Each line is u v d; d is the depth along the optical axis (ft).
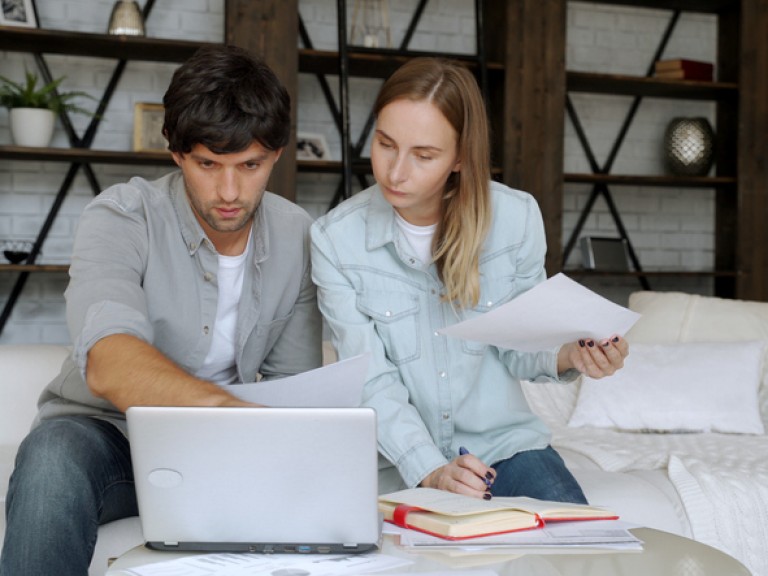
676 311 10.53
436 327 6.11
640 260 17.37
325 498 3.85
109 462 5.17
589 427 9.59
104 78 14.48
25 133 13.33
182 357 5.95
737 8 16.49
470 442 6.27
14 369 8.54
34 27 13.52
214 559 3.82
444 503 4.36
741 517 7.14
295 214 6.34
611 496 7.00
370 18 15.49
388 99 5.43
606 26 16.98
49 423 5.17
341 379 4.19
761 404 9.64
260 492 3.84
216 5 14.93
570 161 16.93
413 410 5.89
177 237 5.78
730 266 16.65
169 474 3.82
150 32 14.64
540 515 4.26
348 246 6.09
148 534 3.90
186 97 5.00
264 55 13.46
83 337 4.62
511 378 6.40
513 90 14.78
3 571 4.40
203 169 5.17
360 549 3.92
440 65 5.51
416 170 5.42
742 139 16.14
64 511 4.52
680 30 17.35
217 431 3.77
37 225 14.25
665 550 4.03
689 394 9.50
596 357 5.43
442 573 3.58
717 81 16.97
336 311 6.07
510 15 14.76
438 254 5.91
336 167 14.38
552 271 14.97
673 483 7.30
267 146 5.14
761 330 10.11
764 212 16.22
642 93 16.80
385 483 6.12
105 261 5.42
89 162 14.19
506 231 6.25
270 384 4.19
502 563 3.81
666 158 16.88
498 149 15.02
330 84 15.57
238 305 6.04
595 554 3.96
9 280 14.21
